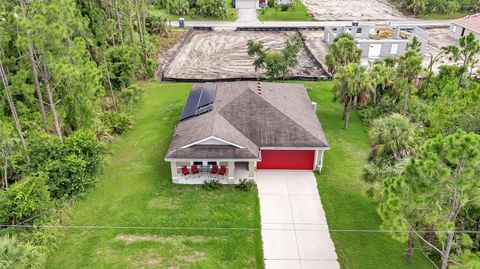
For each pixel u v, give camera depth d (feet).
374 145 75.10
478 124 72.18
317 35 188.34
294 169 87.45
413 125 78.13
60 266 62.39
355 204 77.00
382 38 172.65
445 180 46.98
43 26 74.18
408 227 50.42
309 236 69.21
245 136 84.48
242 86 100.12
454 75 111.45
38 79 85.76
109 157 90.53
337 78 102.17
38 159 76.02
